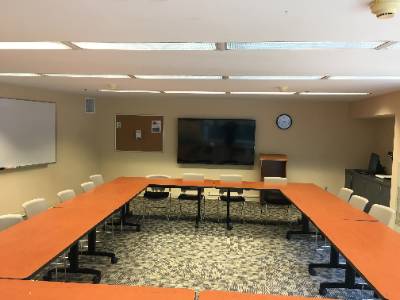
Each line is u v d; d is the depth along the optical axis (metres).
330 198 5.25
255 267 4.43
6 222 3.54
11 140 6.27
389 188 6.11
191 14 2.08
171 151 8.77
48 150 7.16
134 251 4.92
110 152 8.88
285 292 3.77
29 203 4.06
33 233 3.23
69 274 4.07
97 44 2.95
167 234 5.74
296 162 8.60
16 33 2.56
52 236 3.15
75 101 7.96
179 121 8.60
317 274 4.25
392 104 6.04
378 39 2.57
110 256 4.52
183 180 6.67
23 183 6.58
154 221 6.52
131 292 2.10
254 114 8.59
